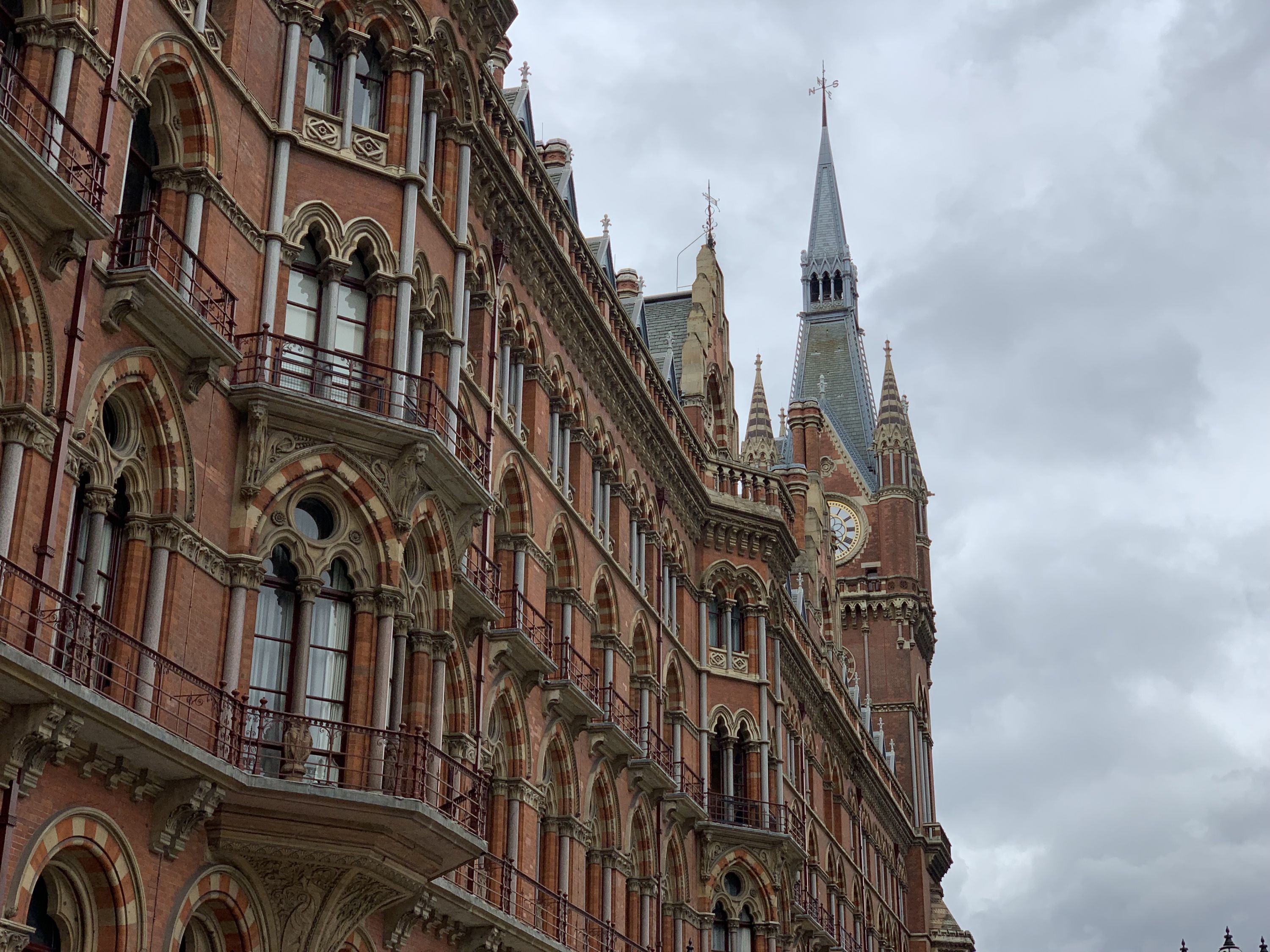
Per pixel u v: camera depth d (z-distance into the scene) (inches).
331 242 1216.8
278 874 1051.3
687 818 1903.3
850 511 4077.3
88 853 918.4
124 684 971.3
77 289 946.7
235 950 1035.3
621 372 1829.5
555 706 1551.4
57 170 922.7
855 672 3213.6
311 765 1067.9
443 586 1234.0
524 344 1599.4
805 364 4579.2
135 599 992.2
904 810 3417.8
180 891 983.0
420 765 1140.5
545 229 1615.4
